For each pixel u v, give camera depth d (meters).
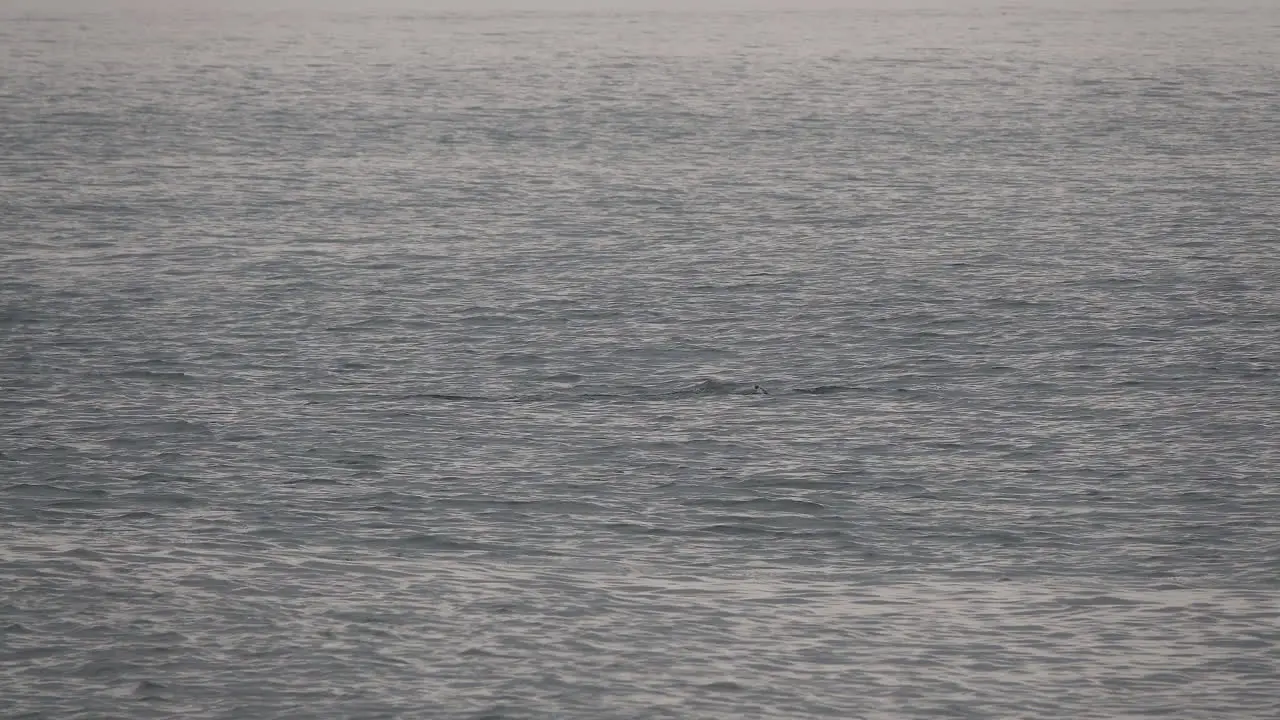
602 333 118.56
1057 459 87.38
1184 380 104.19
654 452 88.81
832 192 178.75
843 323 120.69
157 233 158.50
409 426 94.31
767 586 67.69
